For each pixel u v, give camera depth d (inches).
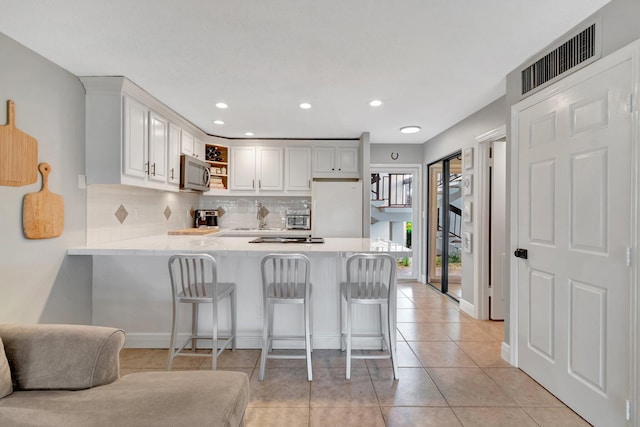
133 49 84.8
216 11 68.7
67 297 98.6
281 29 75.6
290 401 80.7
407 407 78.4
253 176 191.2
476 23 73.2
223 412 49.8
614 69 63.7
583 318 71.9
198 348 111.3
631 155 60.4
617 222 63.4
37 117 86.7
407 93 116.7
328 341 111.2
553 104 80.1
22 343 57.2
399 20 72.1
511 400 80.9
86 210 105.3
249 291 110.9
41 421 46.3
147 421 46.7
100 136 104.0
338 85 109.1
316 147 191.3
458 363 100.6
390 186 275.4
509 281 99.4
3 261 78.5
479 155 139.0
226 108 133.9
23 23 72.7
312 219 175.0
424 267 205.5
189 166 150.3
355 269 109.4
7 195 79.1
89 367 56.6
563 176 77.1
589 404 70.9
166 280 111.4
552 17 70.7
